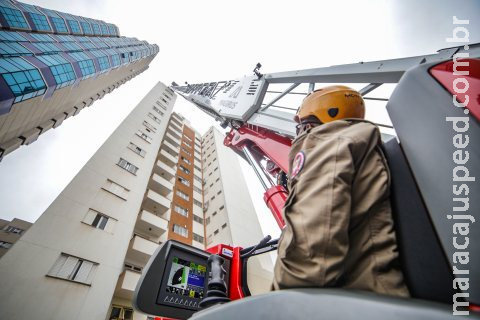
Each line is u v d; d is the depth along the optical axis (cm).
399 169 61
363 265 53
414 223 53
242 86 417
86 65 1873
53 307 591
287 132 252
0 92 1034
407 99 60
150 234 1172
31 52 1366
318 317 40
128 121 1508
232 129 435
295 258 54
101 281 714
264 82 346
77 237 756
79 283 667
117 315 809
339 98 108
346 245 49
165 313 186
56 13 2230
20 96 1143
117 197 995
